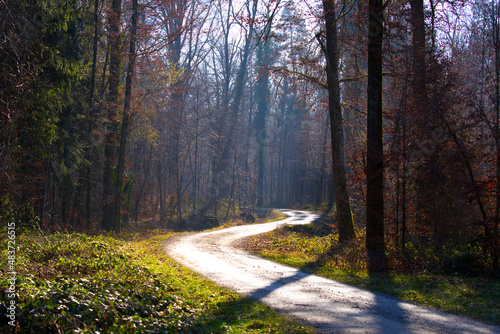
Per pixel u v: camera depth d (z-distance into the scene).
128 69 21.50
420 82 13.88
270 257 15.73
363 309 8.07
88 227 21.34
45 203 18.75
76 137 19.61
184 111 38.59
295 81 19.03
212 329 6.55
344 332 6.57
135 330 5.80
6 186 13.52
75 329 5.31
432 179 14.12
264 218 41.44
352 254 14.04
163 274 10.58
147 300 7.56
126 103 21.44
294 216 41.47
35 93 13.84
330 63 17.64
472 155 13.49
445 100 13.66
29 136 14.19
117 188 21.73
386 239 15.30
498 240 11.71
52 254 10.55
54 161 18.62
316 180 59.81
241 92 44.38
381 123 14.45
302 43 18.30
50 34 15.29
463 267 11.74
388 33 14.30
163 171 43.50
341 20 17.78
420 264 12.48
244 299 8.84
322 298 9.05
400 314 7.70
